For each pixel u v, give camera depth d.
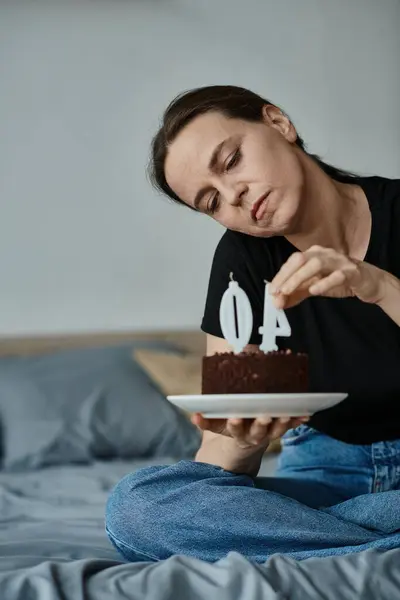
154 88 3.69
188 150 1.55
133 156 3.68
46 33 3.64
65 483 2.52
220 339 1.73
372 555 1.23
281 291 1.33
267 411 1.29
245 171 1.52
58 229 3.65
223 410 1.31
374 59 3.78
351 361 1.61
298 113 3.75
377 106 3.79
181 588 1.15
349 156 3.78
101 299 3.66
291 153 1.55
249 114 1.55
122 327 3.66
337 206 1.63
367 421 1.65
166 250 3.70
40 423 3.02
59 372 3.19
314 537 1.35
